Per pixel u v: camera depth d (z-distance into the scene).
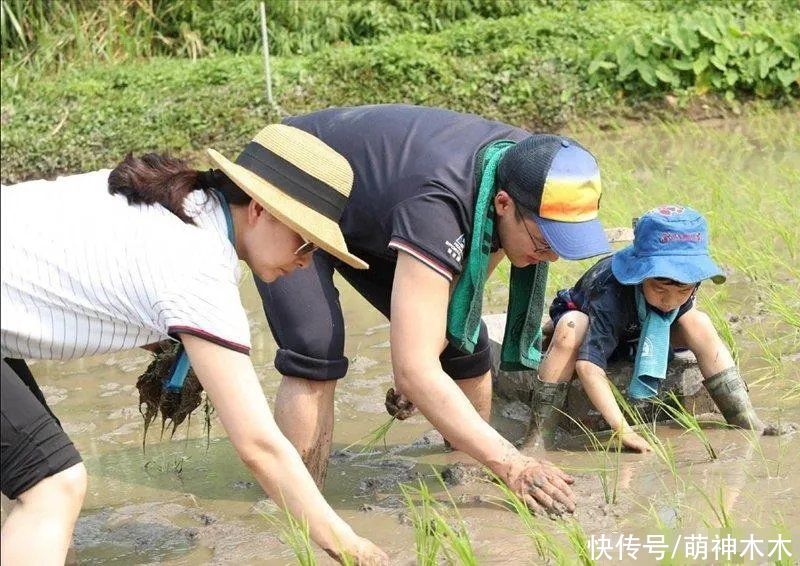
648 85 10.29
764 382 4.42
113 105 10.45
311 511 2.84
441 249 3.33
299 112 10.39
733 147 8.83
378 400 4.68
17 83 11.08
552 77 10.45
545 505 3.44
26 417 2.70
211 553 3.46
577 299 4.24
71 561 3.41
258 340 5.58
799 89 10.13
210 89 10.60
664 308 3.99
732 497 3.47
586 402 4.23
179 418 3.67
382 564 2.88
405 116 3.62
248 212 2.89
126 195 2.82
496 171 3.39
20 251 2.73
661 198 6.84
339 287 6.36
